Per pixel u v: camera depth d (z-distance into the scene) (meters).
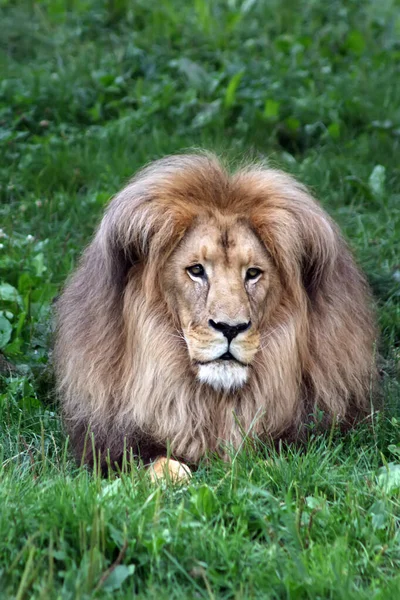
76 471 9.62
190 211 9.50
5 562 7.43
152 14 21.33
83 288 10.30
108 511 7.87
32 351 12.05
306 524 8.11
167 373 9.66
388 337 12.49
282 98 17.61
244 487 8.59
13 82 18.00
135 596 7.18
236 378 9.32
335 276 10.23
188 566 7.54
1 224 14.41
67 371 10.20
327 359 10.02
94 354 9.95
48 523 7.79
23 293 12.75
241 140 16.41
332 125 16.83
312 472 9.01
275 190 9.83
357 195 15.38
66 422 10.36
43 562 7.52
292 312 9.80
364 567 7.68
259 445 9.73
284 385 9.79
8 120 17.12
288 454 9.34
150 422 9.76
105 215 9.93
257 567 7.50
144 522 7.83
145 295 9.66
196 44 20.17
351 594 7.10
